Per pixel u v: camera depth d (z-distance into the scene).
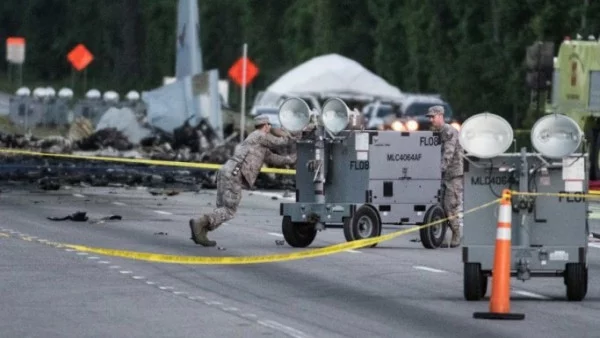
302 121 50.81
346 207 50.56
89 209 66.50
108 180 85.00
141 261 45.19
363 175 50.84
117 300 36.56
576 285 37.28
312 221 50.59
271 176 84.94
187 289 38.84
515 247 37.12
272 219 63.22
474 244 37.53
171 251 48.81
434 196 51.72
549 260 37.12
